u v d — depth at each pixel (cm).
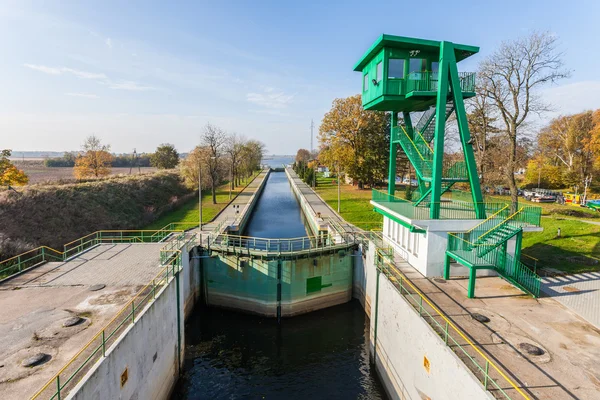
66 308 1322
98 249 2152
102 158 6200
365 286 2308
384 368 1633
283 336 2048
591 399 880
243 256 2312
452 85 1775
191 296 2292
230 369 1738
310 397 1548
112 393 998
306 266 2298
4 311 1298
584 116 5381
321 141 5694
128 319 1207
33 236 2608
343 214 3888
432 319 1288
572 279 1780
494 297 1549
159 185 5331
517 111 2722
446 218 1809
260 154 14512
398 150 5881
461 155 4672
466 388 953
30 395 849
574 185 5300
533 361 1048
